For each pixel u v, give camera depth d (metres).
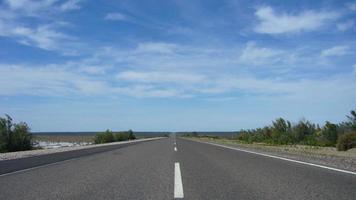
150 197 8.46
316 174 12.07
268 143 47.47
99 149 32.16
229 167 14.76
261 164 15.84
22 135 41.16
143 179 11.49
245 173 12.67
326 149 31.94
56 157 21.92
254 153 23.70
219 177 11.74
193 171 13.49
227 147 33.94
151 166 15.55
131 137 96.19
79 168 15.05
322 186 9.64
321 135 40.72
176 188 9.64
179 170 13.83
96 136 76.75
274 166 14.83
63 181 11.20
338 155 22.50
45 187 10.02
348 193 8.63
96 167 15.38
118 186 10.12
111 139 76.44
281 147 35.53
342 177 11.30
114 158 20.42
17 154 27.25
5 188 9.89
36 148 43.69
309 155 21.73
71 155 23.73
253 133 62.47
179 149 29.95
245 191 9.12
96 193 9.03
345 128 37.62
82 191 9.34
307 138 43.12
